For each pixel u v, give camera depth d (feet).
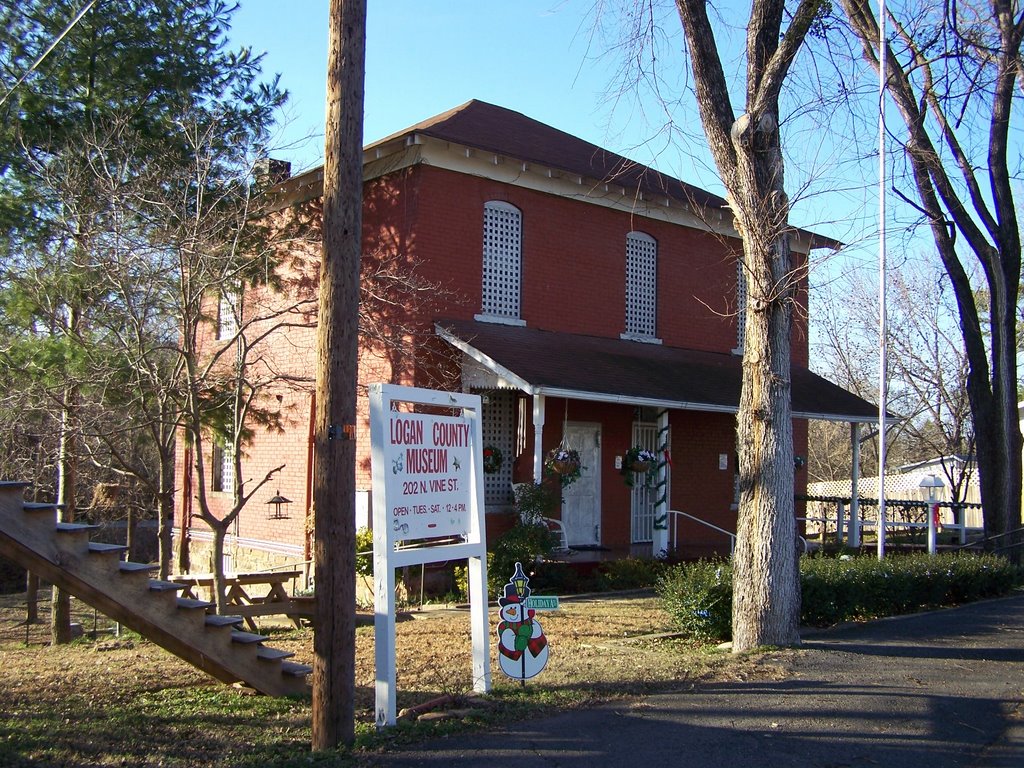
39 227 43.04
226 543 65.62
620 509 61.52
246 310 56.08
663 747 21.42
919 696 26.02
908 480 119.03
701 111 33.32
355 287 22.13
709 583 34.50
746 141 31.60
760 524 32.07
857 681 27.40
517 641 26.13
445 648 34.58
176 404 41.42
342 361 21.86
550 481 56.18
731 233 69.26
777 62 31.30
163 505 41.65
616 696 25.59
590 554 55.98
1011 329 56.39
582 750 21.13
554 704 24.79
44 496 59.57
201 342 63.05
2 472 47.88
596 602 45.80
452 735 22.16
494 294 55.26
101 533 84.38
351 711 21.86
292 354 58.49
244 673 27.91
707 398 56.65
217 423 46.96
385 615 23.03
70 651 39.75
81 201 41.47
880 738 22.53
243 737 23.20
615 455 61.41
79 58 45.34
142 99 46.37
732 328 70.49
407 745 21.42
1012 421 57.77
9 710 26.07
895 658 30.66
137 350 39.75
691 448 67.05
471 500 26.68
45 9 44.93
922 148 51.37
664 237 65.51
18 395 39.45
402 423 24.07
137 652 38.01
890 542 78.38
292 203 52.13
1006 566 48.16
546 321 57.52
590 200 60.29
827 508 95.61
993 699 26.11
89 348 39.60
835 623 37.32
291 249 50.26
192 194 43.62
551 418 57.57
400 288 49.90
